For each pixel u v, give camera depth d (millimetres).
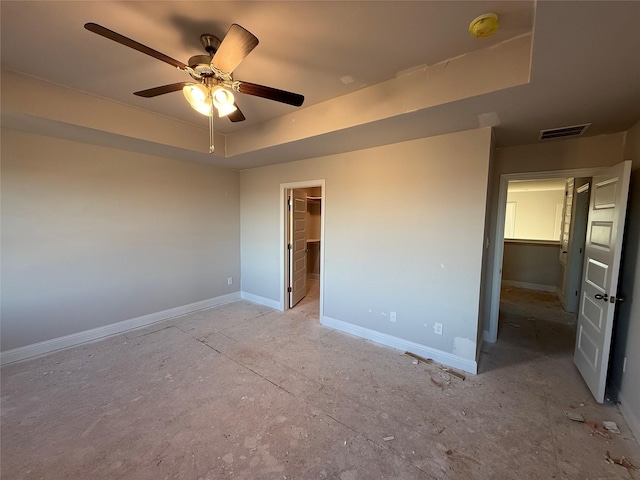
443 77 1972
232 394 2324
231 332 3576
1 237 2719
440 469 1647
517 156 3152
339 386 2445
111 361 2838
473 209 2600
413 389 2412
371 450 1779
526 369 2748
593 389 2322
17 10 1479
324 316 3826
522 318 4152
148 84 2350
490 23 1472
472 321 2658
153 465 1666
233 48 1412
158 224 3857
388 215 3125
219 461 1697
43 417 2047
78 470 1630
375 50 1824
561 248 5215
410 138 2836
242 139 3484
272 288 4570
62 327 3100
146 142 3051
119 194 3465
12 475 1595
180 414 2090
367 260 3332
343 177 3479
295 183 4055
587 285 2643
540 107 2043
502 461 1703
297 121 2852
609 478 1597
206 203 4422
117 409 2137
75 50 1869
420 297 2957
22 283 2844
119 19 1559
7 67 2100
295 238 4609
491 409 2164
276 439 1862
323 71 2090
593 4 1077
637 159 2297
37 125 2525
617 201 2160
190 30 1654
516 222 8438
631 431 1940
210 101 1769
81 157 3146
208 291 4535
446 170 2717
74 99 2461
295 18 1525
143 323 3768
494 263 3303
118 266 3502
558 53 1396
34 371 2645
